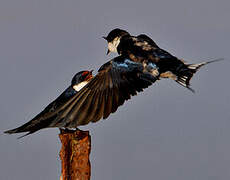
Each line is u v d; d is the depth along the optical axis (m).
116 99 8.52
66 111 8.15
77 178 9.80
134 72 9.01
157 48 9.94
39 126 8.19
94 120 8.12
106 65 8.92
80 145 9.80
